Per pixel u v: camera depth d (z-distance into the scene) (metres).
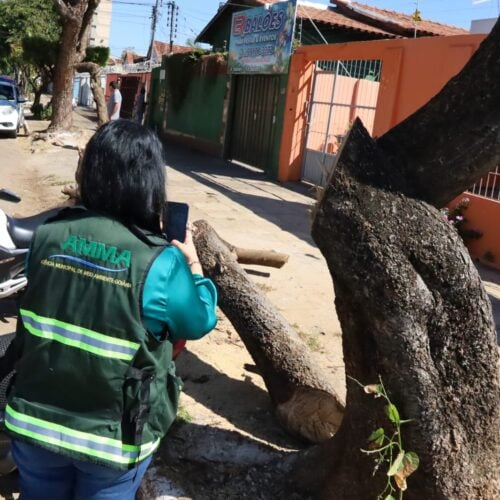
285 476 3.00
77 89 50.72
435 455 2.36
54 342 1.83
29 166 13.58
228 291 3.81
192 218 9.30
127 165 1.88
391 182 2.35
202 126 19.56
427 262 2.30
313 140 14.19
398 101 10.68
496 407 2.39
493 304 6.77
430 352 2.35
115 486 1.91
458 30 19.36
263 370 3.74
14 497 3.12
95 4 17.31
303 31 17.25
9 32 28.83
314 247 8.30
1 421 2.85
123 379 1.81
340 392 4.05
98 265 1.82
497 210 8.40
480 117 2.30
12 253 4.47
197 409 3.80
